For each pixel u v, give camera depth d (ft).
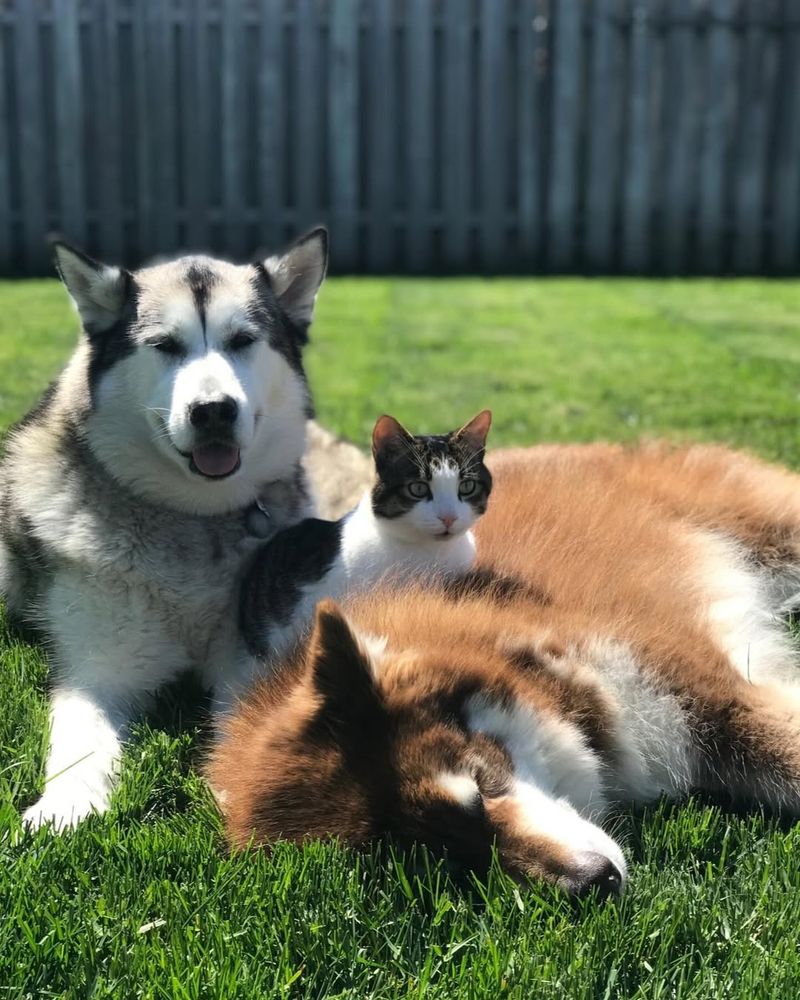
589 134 11.14
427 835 2.17
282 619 3.17
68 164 10.75
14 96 10.66
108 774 2.81
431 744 2.25
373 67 10.87
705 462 4.04
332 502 4.34
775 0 10.73
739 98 10.99
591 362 7.48
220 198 11.10
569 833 2.20
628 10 10.80
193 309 3.31
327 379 7.06
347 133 10.97
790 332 8.39
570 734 2.50
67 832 2.43
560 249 11.44
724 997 1.89
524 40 10.86
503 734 2.40
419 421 5.90
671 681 2.79
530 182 11.27
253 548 3.48
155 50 10.58
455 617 2.68
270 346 3.47
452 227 11.37
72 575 3.30
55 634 3.32
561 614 2.86
